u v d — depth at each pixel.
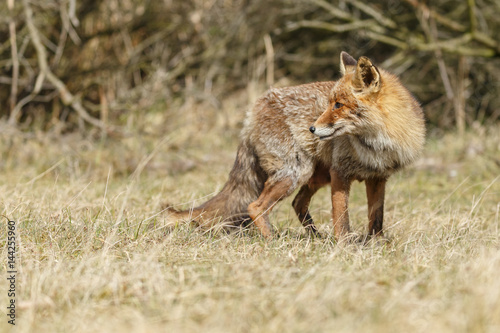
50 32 22.00
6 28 21.30
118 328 5.68
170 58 24.17
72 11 16.89
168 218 9.86
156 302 6.35
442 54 22.97
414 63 24.64
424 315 5.75
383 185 9.98
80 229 9.02
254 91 22.59
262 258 8.01
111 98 22.75
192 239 9.07
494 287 5.95
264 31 24.02
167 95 21.39
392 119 9.27
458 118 21.25
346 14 21.11
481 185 14.65
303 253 8.27
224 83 24.38
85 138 18.86
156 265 7.21
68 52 22.70
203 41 23.72
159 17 23.34
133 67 22.02
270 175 10.18
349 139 9.54
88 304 6.39
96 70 21.58
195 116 21.67
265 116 10.23
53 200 11.12
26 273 7.19
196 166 17.03
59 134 19.22
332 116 9.14
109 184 14.12
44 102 22.17
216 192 11.76
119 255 8.12
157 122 20.86
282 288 6.60
